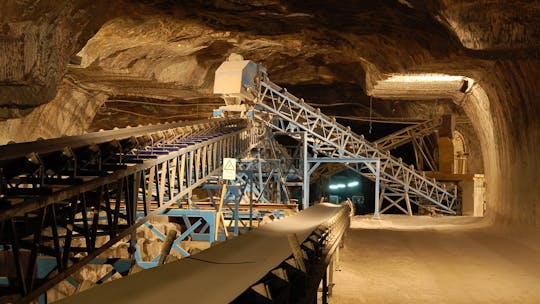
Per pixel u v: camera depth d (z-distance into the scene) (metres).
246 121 18.94
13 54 10.26
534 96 12.41
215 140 13.46
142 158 9.34
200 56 21.27
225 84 19.02
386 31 14.45
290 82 29.88
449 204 27.91
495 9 10.09
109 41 16.02
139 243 12.93
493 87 14.77
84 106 22.31
